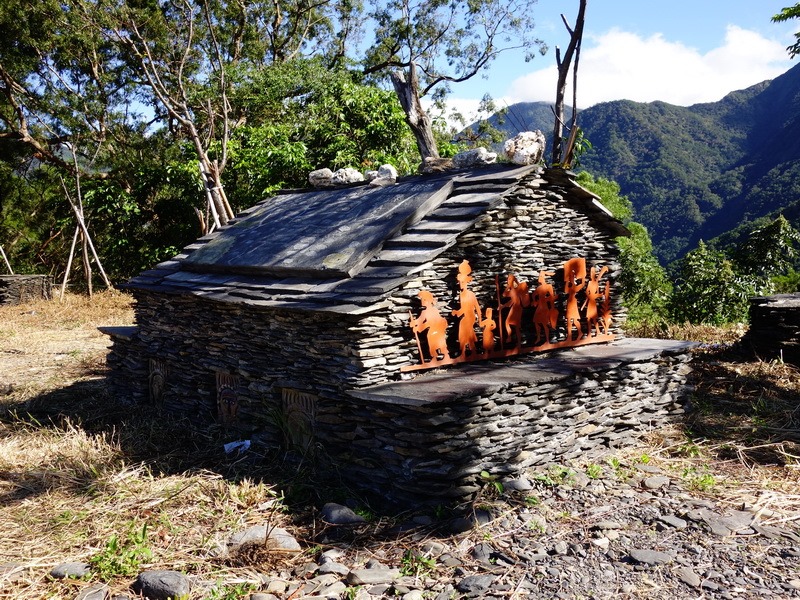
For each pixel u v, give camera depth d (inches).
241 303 253.4
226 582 166.2
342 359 224.1
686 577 166.1
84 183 904.9
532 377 228.8
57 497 219.5
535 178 269.6
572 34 589.6
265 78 834.8
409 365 231.0
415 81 452.1
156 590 159.0
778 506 209.2
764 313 413.7
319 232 274.7
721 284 629.9
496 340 257.9
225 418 285.1
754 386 353.1
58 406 343.6
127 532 191.8
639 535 189.6
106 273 955.3
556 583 164.2
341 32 1203.2
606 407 261.9
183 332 306.0
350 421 226.8
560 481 226.2
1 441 278.4
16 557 179.9
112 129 986.1
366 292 217.9
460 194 261.0
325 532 194.4
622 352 279.4
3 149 923.4
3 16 860.6
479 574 168.2
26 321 667.4
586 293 294.4
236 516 203.9
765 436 276.1
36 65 916.6
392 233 246.5
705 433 281.0
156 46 928.3
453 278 245.4
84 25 882.1
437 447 202.2
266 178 688.4
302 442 243.3
